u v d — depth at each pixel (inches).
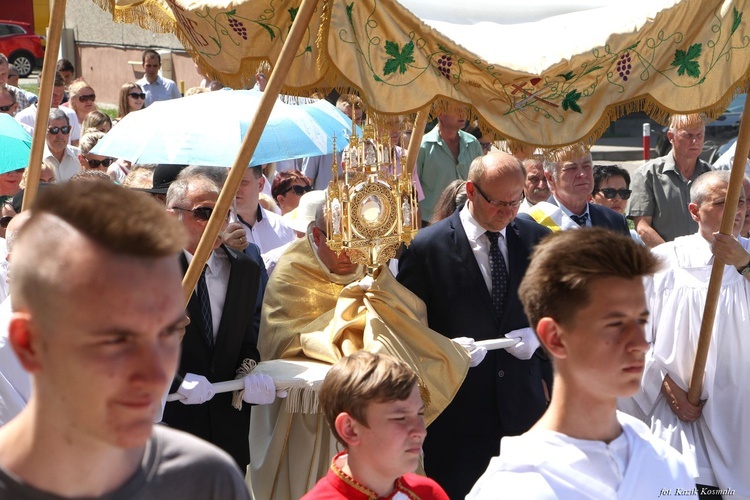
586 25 165.3
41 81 151.1
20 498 61.4
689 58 166.6
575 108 162.4
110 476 64.1
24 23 981.8
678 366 192.4
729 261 177.6
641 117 789.9
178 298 61.1
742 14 167.6
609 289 90.0
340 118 267.9
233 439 170.9
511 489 92.0
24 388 134.1
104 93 901.8
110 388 58.4
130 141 229.3
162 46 839.1
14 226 138.1
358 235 171.2
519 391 187.5
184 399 156.1
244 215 240.2
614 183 269.7
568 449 92.7
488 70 154.3
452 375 171.2
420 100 152.9
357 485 120.7
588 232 94.1
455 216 191.0
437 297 187.3
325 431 169.5
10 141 246.8
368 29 148.8
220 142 225.0
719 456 192.1
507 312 186.2
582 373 91.5
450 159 317.1
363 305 174.1
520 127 159.9
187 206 162.2
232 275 168.6
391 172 179.2
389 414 118.9
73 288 58.1
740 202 198.8
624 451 95.0
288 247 187.8
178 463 67.7
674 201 299.1
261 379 161.5
